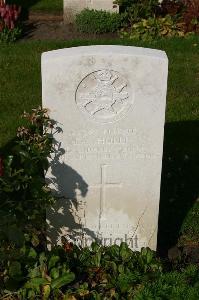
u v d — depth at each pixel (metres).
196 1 4.67
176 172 3.06
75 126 2.36
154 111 2.34
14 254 2.31
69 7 4.87
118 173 2.46
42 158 2.37
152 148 2.41
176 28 4.60
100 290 2.36
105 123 2.36
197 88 3.79
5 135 3.28
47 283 2.28
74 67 2.25
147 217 2.56
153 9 4.73
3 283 2.31
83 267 2.44
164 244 2.69
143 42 4.43
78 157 2.42
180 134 3.36
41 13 5.12
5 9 4.47
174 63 4.08
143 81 2.28
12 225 2.35
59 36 4.68
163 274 2.29
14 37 4.48
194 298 2.12
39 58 4.09
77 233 2.59
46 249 2.55
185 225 2.76
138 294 2.17
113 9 4.86
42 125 2.37
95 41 4.43
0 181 2.36
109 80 2.28
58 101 2.31
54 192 2.49
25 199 2.41
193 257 2.62
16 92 3.70
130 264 2.41
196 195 2.93
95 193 2.50
